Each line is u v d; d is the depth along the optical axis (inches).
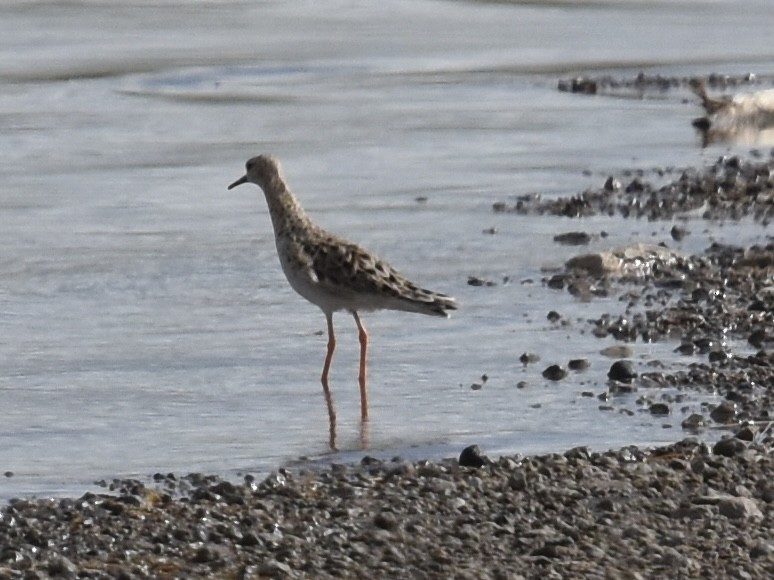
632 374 572.4
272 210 595.2
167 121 1108.5
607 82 1314.0
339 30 1572.3
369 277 566.6
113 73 1296.8
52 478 479.8
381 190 901.8
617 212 850.1
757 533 423.8
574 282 705.0
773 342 608.7
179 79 1283.2
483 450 503.5
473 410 544.4
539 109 1183.6
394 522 429.4
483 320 650.8
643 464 477.1
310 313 667.4
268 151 1008.2
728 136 1085.1
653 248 735.1
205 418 538.6
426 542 417.4
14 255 751.1
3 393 559.5
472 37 1547.7
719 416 530.0
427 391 565.6
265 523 430.9
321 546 414.9
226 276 723.4
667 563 402.3
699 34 1584.6
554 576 393.7
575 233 791.7
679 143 1056.8
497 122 1125.7
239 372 588.1
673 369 581.0
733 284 696.4
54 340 623.5
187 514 438.0
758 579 394.3
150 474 483.2
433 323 648.4
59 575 393.4
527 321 648.4
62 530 425.7
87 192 887.7
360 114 1147.3
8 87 1221.1
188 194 887.7
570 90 1275.8
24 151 994.7
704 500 444.8
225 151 1005.8
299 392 567.2
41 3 1646.2
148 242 781.3
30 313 660.1
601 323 640.4
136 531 425.1
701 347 606.2
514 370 586.9
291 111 1154.0
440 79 1312.7
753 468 474.6
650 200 871.7
